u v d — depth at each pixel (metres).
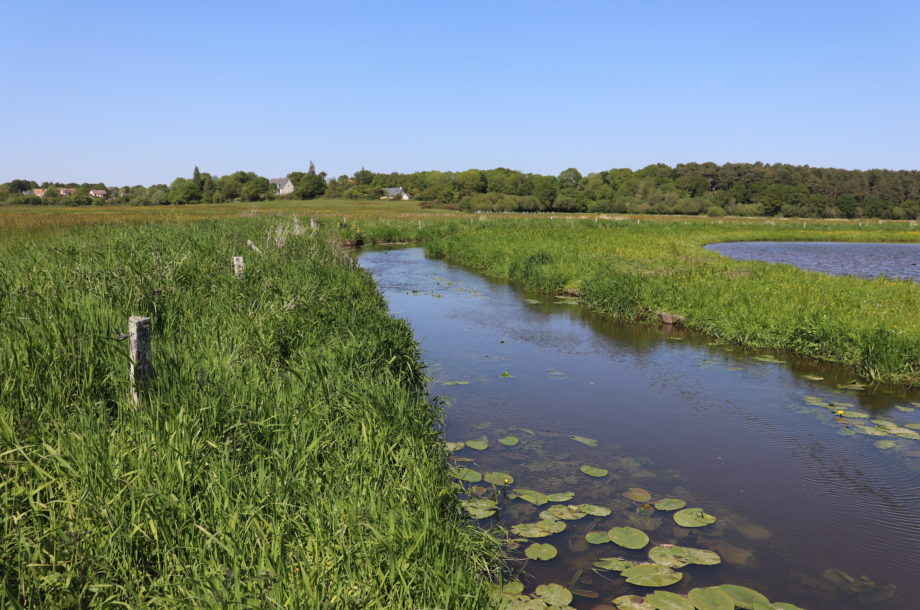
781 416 5.92
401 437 4.00
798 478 4.57
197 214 43.44
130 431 3.32
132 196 127.56
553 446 5.12
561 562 3.40
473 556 3.15
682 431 5.51
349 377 4.82
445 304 12.28
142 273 6.74
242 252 10.98
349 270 11.91
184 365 4.21
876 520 3.96
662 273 14.26
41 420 3.35
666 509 4.02
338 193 134.12
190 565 2.46
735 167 123.44
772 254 25.70
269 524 2.72
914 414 6.02
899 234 41.59
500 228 30.84
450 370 7.46
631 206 109.06
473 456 4.89
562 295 13.57
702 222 51.56
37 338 4.06
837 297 10.46
